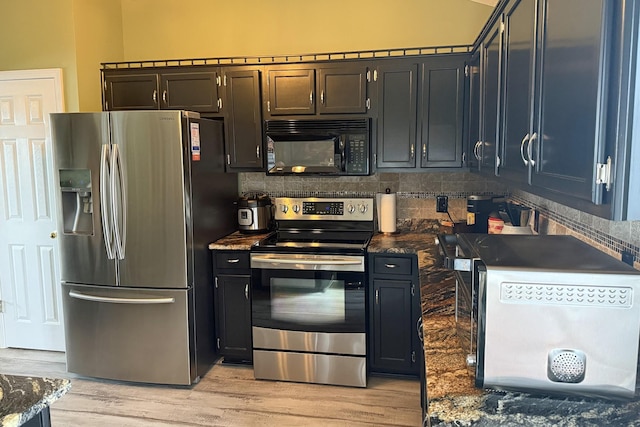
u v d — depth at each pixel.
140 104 3.57
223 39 3.84
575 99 1.09
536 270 1.13
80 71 3.47
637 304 1.09
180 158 2.95
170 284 3.05
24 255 3.66
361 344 3.07
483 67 2.46
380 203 3.57
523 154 1.55
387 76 3.27
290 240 3.38
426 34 3.53
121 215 3.02
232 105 3.46
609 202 0.96
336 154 3.31
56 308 3.67
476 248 1.41
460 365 1.37
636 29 0.89
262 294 3.18
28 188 3.59
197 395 3.03
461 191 3.58
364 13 3.60
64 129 3.04
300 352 3.16
